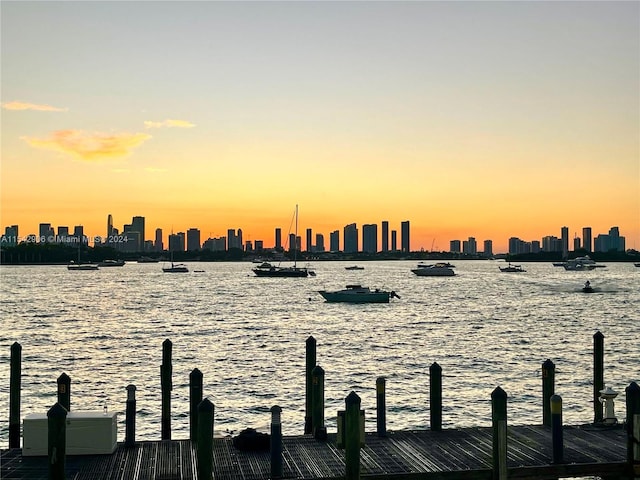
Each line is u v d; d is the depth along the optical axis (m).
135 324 90.44
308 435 25.64
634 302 130.75
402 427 36.62
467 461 22.52
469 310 112.31
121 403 42.94
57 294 156.75
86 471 21.59
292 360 58.72
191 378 25.78
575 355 62.00
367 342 71.12
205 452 20.27
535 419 38.34
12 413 26.80
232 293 158.50
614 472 21.91
